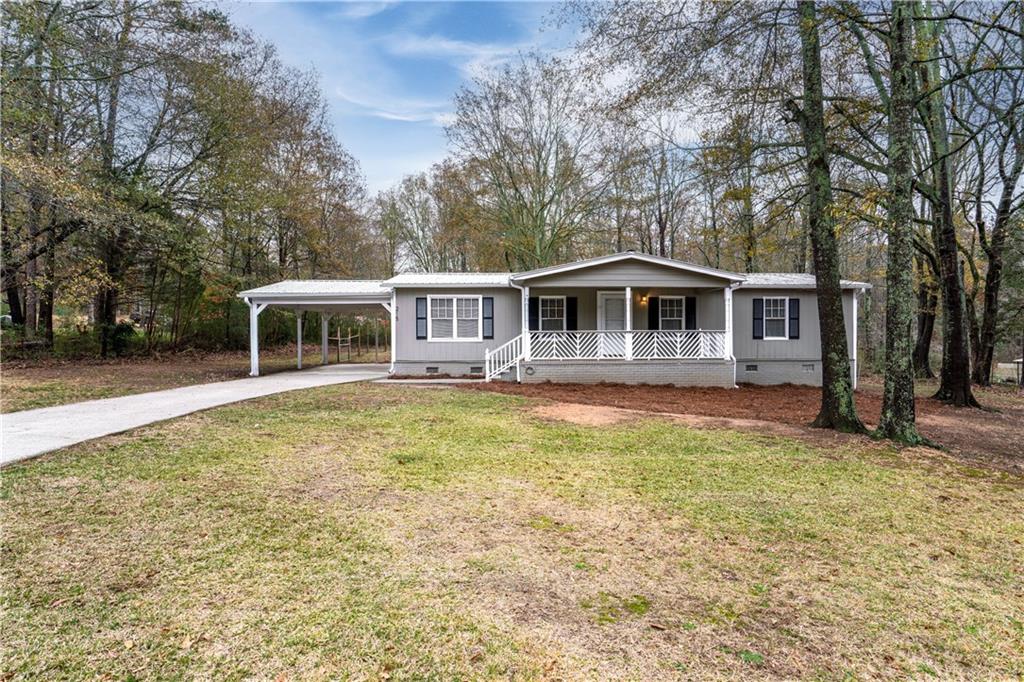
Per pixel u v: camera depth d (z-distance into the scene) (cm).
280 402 933
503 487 492
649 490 493
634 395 1160
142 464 520
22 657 231
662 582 316
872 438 732
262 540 360
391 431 713
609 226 2656
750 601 296
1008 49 1147
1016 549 376
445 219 2881
